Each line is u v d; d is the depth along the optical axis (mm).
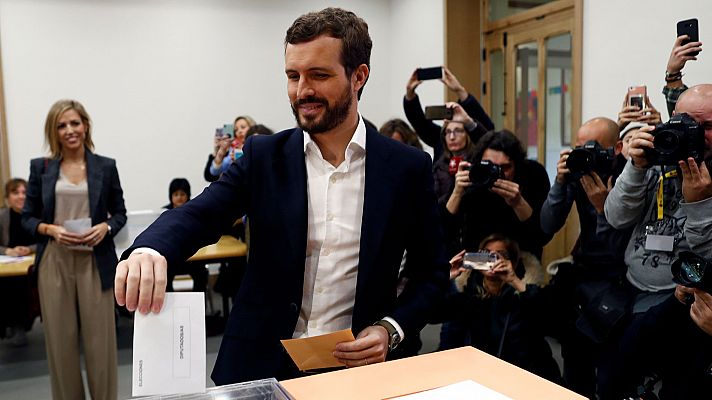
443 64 4578
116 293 742
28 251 3658
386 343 996
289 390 748
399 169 1091
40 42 4637
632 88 2150
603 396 1795
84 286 2502
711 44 2438
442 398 719
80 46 4742
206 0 5055
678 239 1619
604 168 1937
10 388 3006
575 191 2121
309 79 934
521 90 4121
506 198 2281
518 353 2141
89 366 2547
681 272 1365
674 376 1576
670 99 1974
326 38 919
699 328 1501
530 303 2152
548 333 2207
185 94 5066
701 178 1432
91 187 2527
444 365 840
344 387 758
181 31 5008
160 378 681
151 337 693
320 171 1081
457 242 2463
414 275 1166
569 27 3557
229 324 1082
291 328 1040
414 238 1146
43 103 4688
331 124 965
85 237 2436
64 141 2504
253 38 5219
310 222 1063
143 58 4918
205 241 983
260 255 1066
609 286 1892
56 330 2488
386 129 3354
